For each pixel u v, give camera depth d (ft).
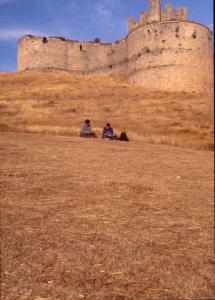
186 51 228.84
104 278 19.63
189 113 153.79
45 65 264.52
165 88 226.38
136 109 159.02
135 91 199.41
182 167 58.13
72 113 151.12
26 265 20.84
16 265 20.77
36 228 26.71
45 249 23.06
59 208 31.78
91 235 25.68
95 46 272.10
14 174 44.98
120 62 256.73
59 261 21.45
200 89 229.66
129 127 132.87
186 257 22.39
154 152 76.33
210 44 241.76
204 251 23.34
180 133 128.36
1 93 186.91
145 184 42.70
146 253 22.89
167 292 18.22
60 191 37.65
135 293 18.16
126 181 43.68
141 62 235.20
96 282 19.20
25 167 50.08
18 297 17.52
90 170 50.19
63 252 22.70
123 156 66.64
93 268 20.71
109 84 218.38
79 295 17.88
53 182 41.47
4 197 34.60
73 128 117.29
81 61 272.72
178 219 29.78
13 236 24.98
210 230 27.14
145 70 232.94
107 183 41.91
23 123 130.41
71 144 79.30
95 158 61.93
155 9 242.37
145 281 19.35
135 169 53.42
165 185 42.86
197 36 232.12
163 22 231.09
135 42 242.17
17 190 37.42
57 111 153.28
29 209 31.22
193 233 26.50
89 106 162.91
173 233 26.45
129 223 28.50
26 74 236.84
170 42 229.25
